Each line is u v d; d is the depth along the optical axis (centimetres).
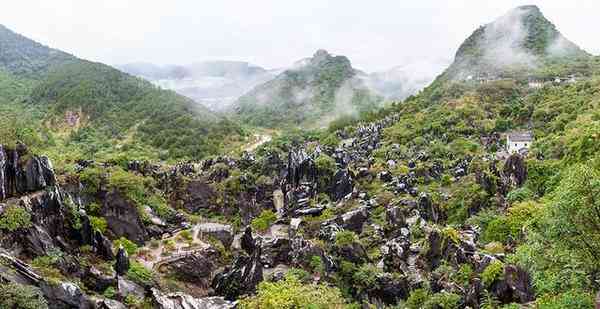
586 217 2950
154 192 9669
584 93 17238
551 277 3328
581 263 3106
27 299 3878
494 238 6756
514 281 4641
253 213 10444
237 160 12838
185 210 10200
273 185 11219
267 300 4669
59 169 8075
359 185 10656
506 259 5159
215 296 5844
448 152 13712
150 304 4966
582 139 8588
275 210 10575
